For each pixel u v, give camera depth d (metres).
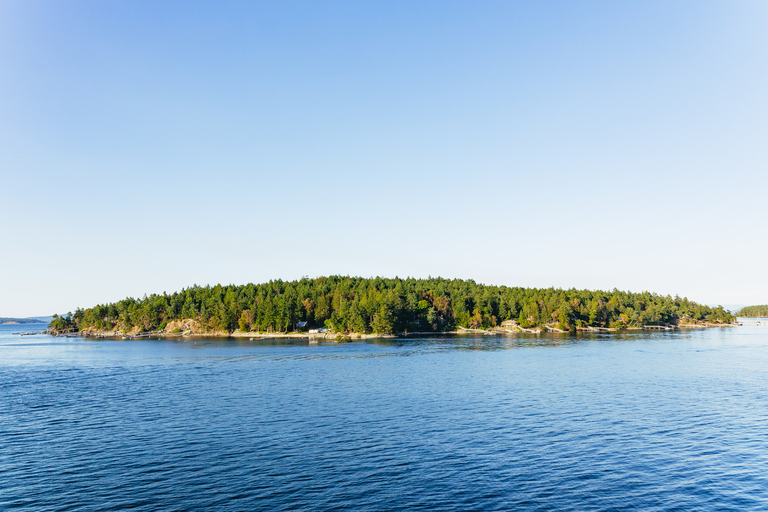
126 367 115.31
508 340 195.75
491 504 33.09
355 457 42.72
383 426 53.06
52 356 151.50
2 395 76.00
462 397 69.31
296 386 81.00
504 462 41.25
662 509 32.34
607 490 35.38
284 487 36.19
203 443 47.41
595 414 58.03
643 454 43.22
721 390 73.44
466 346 165.50
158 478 38.22
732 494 34.59
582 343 174.75
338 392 74.44
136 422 56.41
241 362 122.50
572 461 41.47
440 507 32.69
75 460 42.81
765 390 73.31
